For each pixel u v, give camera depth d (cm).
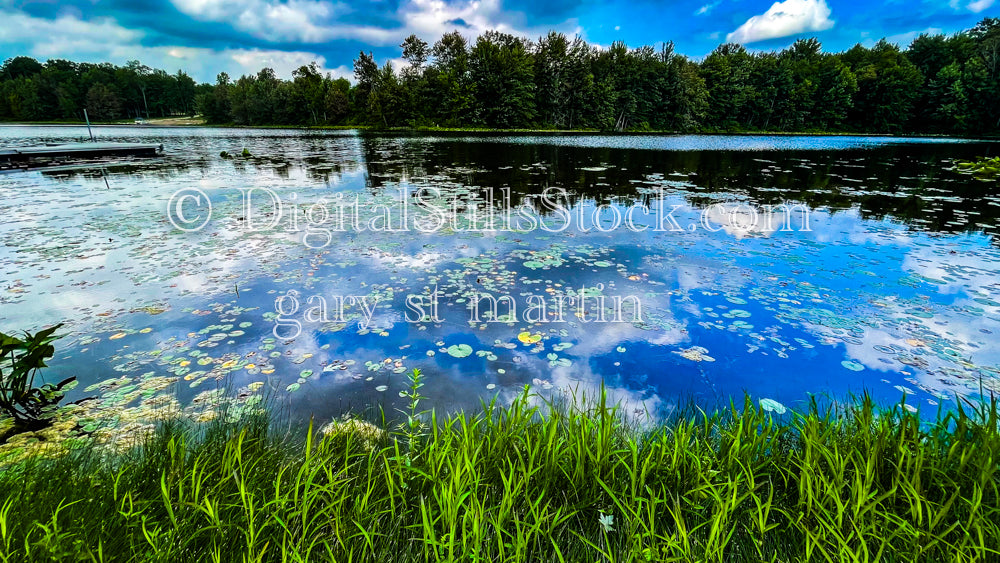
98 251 543
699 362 312
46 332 238
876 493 162
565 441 198
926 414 255
